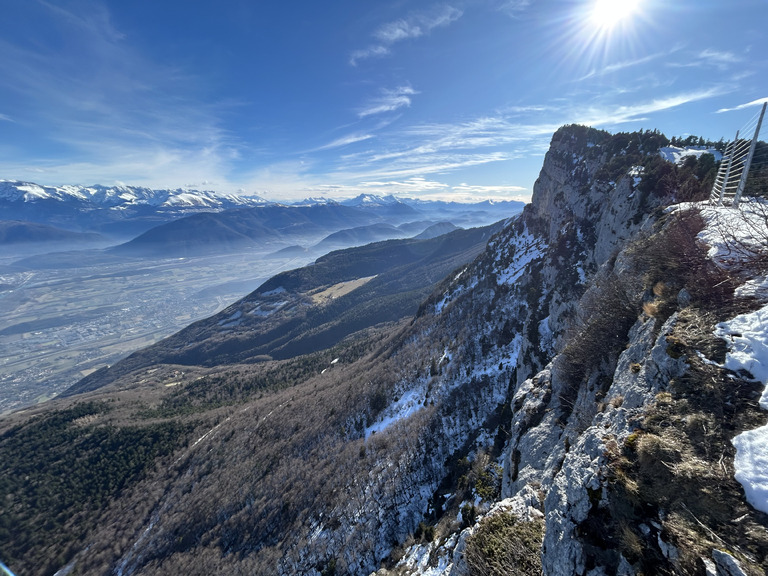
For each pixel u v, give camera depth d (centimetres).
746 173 2212
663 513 930
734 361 1106
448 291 14138
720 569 758
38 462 13300
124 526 10431
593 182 7069
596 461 1160
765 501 782
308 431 10162
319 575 5609
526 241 11006
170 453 13125
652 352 1420
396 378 10350
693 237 1889
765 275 1338
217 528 8188
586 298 3319
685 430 1048
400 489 6112
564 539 1098
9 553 10450
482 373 7238
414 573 3312
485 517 1745
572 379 2520
